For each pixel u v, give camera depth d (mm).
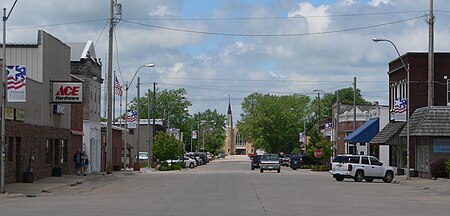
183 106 151750
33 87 40375
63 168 48281
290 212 21094
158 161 81688
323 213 20922
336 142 75500
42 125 42531
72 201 25828
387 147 68750
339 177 45906
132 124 99312
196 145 175000
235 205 23719
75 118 52125
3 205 23578
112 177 48500
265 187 36281
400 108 47812
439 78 54188
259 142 131250
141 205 23547
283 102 133375
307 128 137500
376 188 37281
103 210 21266
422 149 50656
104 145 63875
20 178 37812
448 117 47938
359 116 84188
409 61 54656
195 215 19703
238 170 74938
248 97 136000
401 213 21516
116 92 65812
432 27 44906
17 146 37656
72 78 51875
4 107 30047
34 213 20047
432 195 32250
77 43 59812
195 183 40531
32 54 42625
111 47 50844
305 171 71125
